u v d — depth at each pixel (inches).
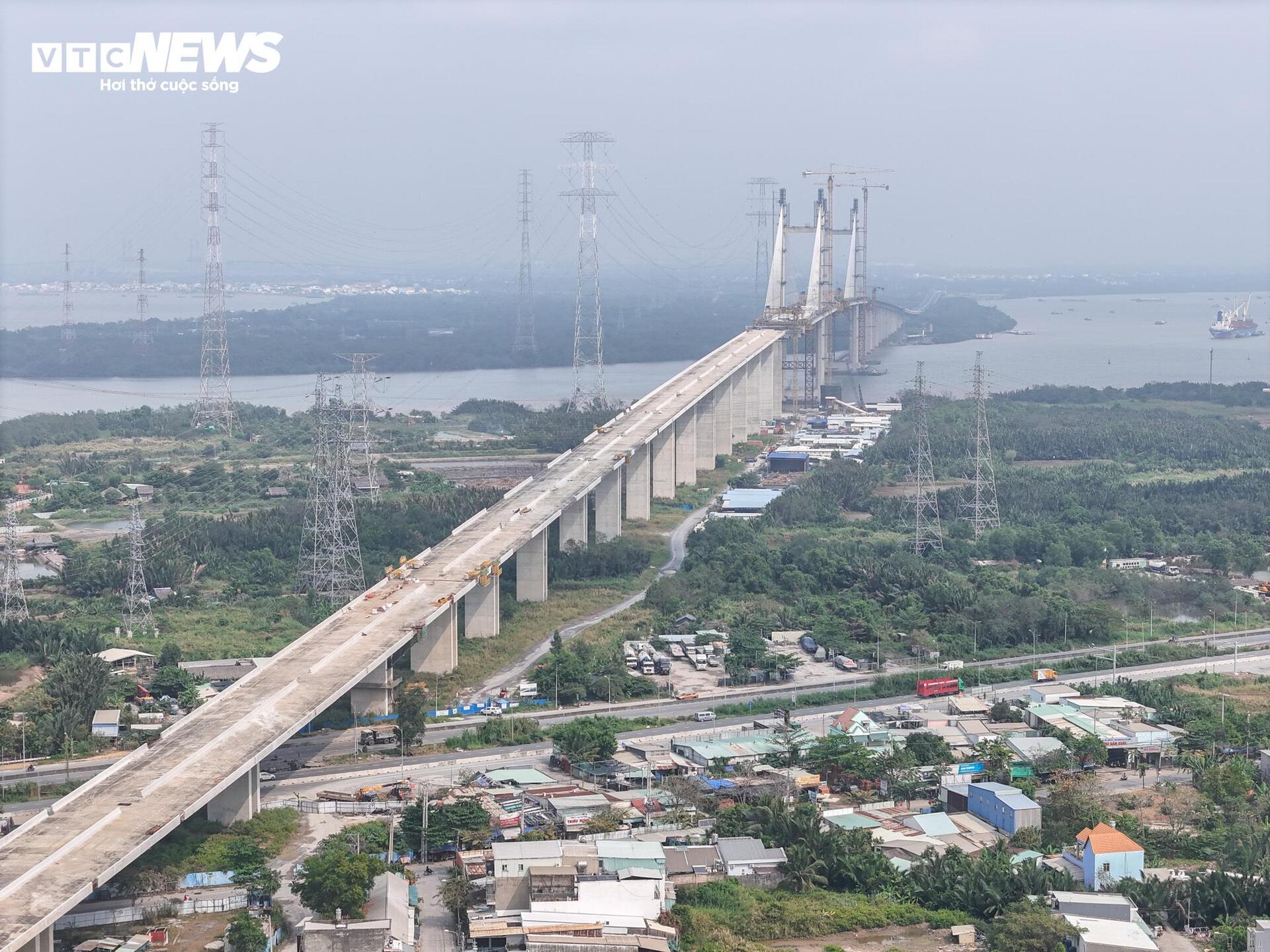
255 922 5260.8
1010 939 5290.4
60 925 5364.2
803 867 5895.7
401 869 5885.8
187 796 5866.1
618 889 5590.6
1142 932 5300.2
